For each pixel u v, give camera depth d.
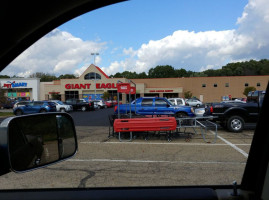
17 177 4.57
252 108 10.47
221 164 5.40
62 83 52.50
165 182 4.21
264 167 1.62
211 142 8.32
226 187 1.99
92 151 7.02
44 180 4.41
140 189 2.01
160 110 13.52
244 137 9.35
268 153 1.59
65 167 5.28
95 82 47.78
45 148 1.72
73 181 4.34
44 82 55.06
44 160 1.71
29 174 4.77
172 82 53.75
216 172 4.78
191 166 5.27
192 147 7.49
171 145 7.89
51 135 1.79
